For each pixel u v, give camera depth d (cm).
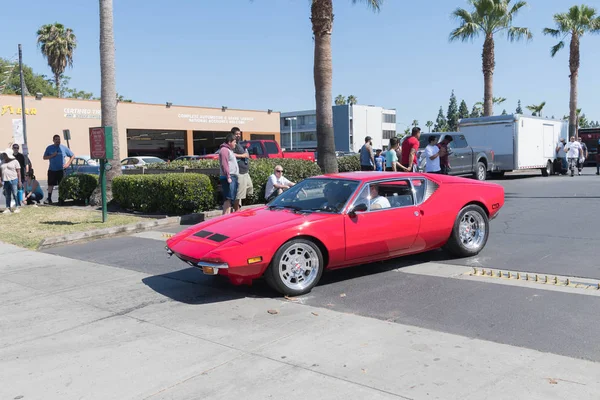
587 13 3550
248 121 5359
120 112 4356
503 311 510
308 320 509
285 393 361
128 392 374
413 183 692
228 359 423
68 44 5647
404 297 572
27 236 1029
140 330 501
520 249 780
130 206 1386
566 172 2408
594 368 380
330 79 1465
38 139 3847
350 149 8975
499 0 2955
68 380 397
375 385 366
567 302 528
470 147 1894
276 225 590
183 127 4816
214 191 1295
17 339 492
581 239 827
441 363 398
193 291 629
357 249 626
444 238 711
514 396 343
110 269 762
